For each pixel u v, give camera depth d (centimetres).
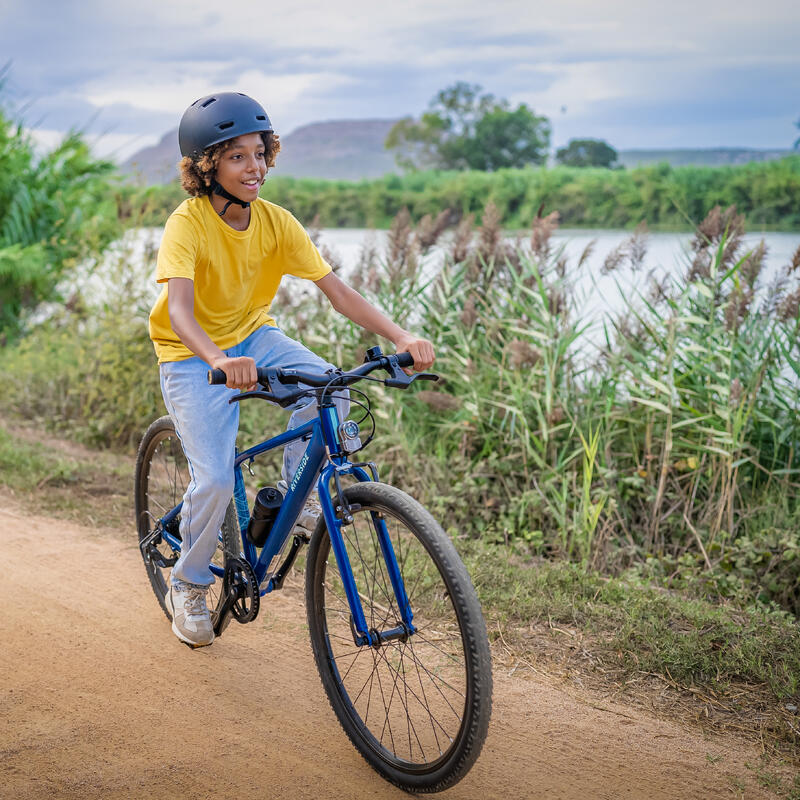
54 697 338
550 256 618
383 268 683
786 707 334
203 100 312
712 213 580
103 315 820
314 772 298
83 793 281
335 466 296
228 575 338
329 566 326
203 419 330
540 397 557
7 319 1067
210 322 341
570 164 3497
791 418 536
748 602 438
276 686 352
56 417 752
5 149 1130
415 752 300
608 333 588
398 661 361
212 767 298
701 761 306
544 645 385
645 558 491
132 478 621
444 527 535
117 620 406
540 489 544
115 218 1118
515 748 313
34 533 516
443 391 648
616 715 334
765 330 552
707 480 537
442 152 5412
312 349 679
